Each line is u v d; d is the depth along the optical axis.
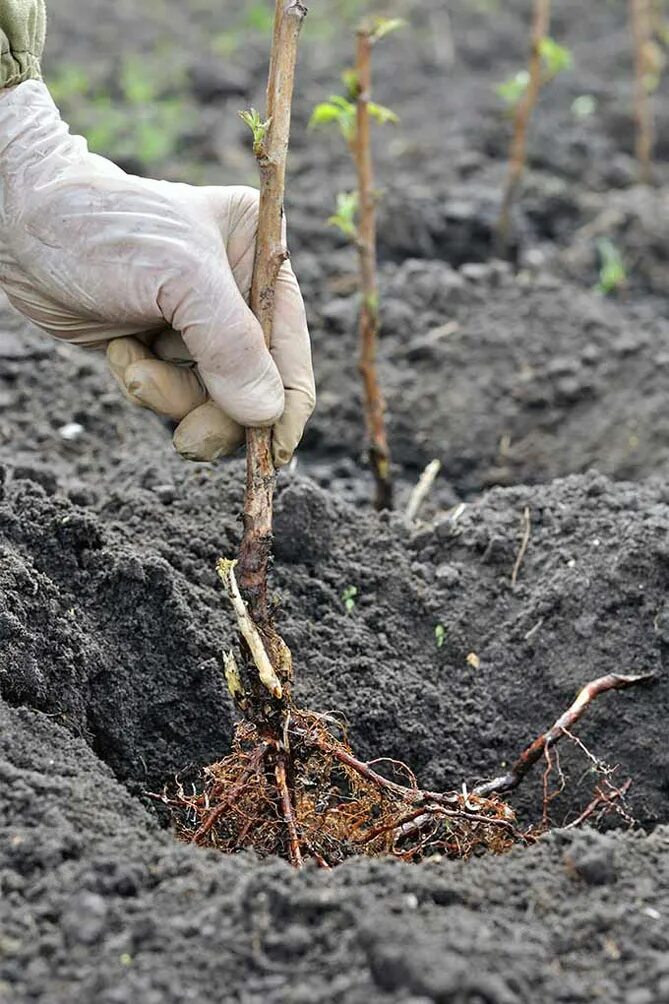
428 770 1.17
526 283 1.66
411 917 0.97
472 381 1.55
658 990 0.95
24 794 1.01
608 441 1.50
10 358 1.49
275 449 1.07
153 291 1.04
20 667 1.09
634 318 1.67
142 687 1.14
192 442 1.07
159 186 1.05
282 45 1.01
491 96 2.42
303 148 2.16
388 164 2.12
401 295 1.65
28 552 1.16
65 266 1.05
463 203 1.92
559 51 1.75
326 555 1.24
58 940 0.96
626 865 1.01
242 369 1.04
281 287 1.07
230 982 0.95
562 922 0.98
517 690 1.19
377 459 1.37
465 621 1.22
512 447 1.51
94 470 1.40
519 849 1.04
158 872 0.99
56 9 2.80
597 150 2.24
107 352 1.08
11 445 1.41
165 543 1.21
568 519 1.25
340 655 1.19
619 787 1.16
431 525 1.29
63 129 1.06
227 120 2.30
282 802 1.05
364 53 1.30
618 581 1.20
